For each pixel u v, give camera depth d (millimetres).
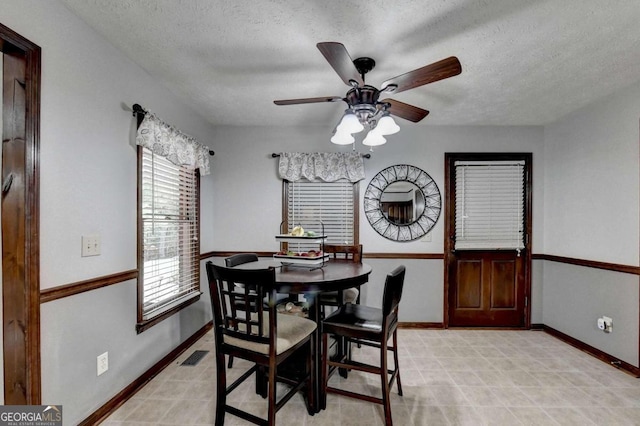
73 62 1633
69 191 1613
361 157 3449
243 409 1919
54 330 1527
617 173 2561
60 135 1560
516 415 1874
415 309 3436
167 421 1799
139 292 2166
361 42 1856
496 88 2498
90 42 1749
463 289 3445
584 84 2430
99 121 1820
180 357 2650
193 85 2484
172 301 2643
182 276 2840
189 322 2900
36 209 1428
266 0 1518
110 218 1908
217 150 3541
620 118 2535
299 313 2422
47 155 1489
